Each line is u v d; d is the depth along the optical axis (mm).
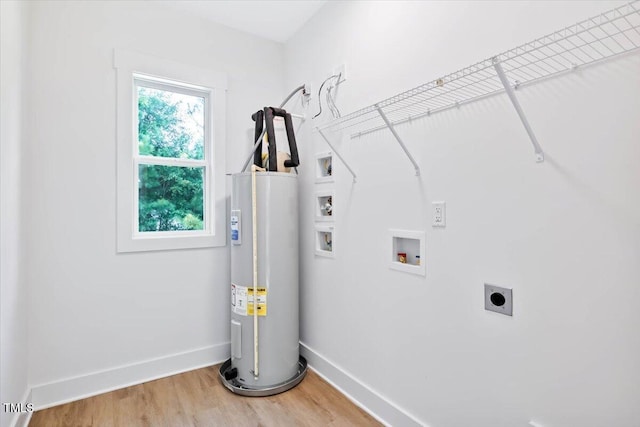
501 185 1219
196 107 2488
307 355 2428
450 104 1399
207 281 2420
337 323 2115
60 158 1911
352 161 1976
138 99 2258
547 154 1086
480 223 1291
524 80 1140
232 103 2555
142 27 2184
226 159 2520
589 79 988
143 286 2176
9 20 1466
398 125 1659
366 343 1877
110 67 2064
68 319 1928
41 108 1856
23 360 1706
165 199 2354
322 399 1968
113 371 2055
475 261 1311
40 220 1852
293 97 2627
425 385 1522
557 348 1070
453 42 1380
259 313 2068
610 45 947
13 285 1534
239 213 2121
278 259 2123
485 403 1276
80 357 1962
